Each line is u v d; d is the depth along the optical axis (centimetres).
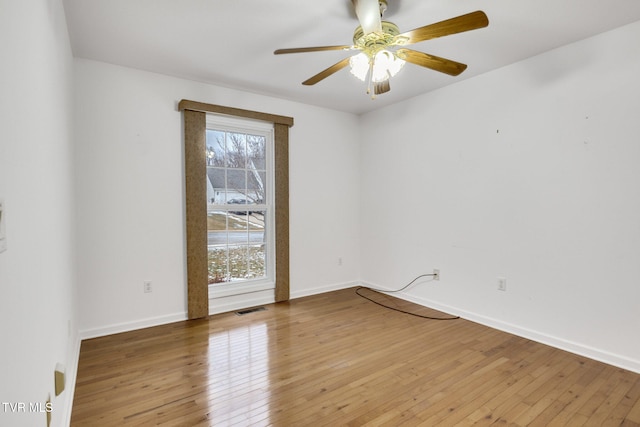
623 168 233
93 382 216
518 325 293
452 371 232
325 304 382
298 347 270
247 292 371
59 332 161
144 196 308
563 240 264
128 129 300
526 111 285
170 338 286
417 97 378
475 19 166
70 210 228
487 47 263
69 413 180
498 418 182
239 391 207
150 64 295
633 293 230
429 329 307
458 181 339
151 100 311
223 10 213
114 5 207
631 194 230
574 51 256
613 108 237
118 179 296
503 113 300
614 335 239
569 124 259
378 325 317
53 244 149
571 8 211
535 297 282
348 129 449
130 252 302
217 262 359
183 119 327
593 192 247
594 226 247
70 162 235
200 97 337
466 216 332
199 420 180
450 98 344
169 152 321
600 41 242
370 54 203
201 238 333
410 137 388
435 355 255
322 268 430
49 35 149
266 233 393
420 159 377
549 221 272
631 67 228
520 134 289
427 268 372
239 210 372
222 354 257
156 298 315
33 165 112
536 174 279
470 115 326
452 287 347
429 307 370
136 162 304
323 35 245
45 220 131
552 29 237
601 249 244
